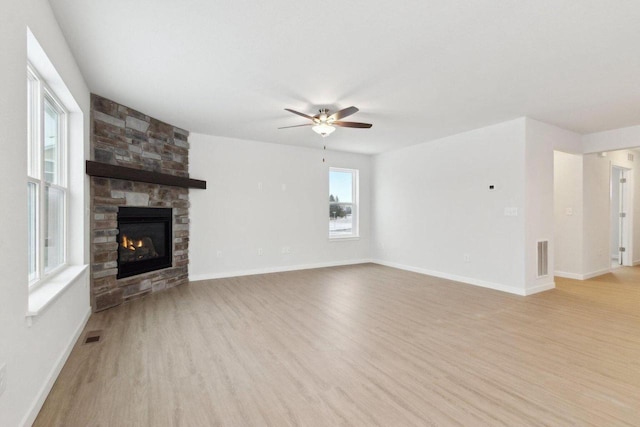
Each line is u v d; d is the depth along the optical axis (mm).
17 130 1619
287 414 1828
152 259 4492
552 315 3545
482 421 1764
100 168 3430
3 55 1467
